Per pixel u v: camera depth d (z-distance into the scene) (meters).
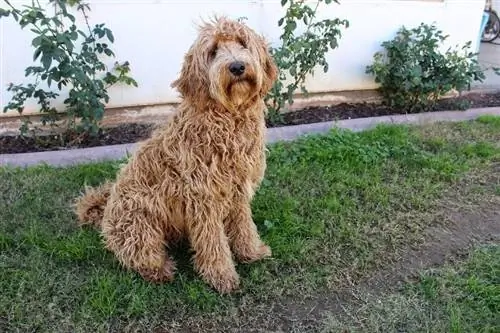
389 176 2.02
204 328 1.27
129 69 2.37
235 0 2.46
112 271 1.44
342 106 2.85
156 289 1.38
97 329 1.25
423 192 1.90
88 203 1.61
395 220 1.74
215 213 1.35
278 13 2.57
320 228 1.65
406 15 2.83
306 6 2.44
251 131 1.31
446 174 2.03
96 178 1.91
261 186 1.88
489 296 1.36
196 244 1.39
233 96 1.22
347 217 1.73
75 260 1.48
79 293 1.35
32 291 1.35
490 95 3.19
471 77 2.85
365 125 2.50
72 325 1.26
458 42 3.03
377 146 2.21
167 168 1.33
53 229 1.61
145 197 1.36
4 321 1.26
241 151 1.30
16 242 1.54
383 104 2.91
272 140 2.28
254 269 1.46
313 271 1.48
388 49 2.78
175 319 1.29
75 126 2.27
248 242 1.50
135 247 1.37
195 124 1.27
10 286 1.36
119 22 2.30
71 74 2.03
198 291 1.37
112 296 1.32
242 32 1.27
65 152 2.08
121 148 2.14
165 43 2.40
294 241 1.59
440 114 2.71
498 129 2.51
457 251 1.59
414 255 1.57
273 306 1.34
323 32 2.64
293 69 2.46
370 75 2.86
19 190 1.81
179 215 1.38
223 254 1.39
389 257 1.55
